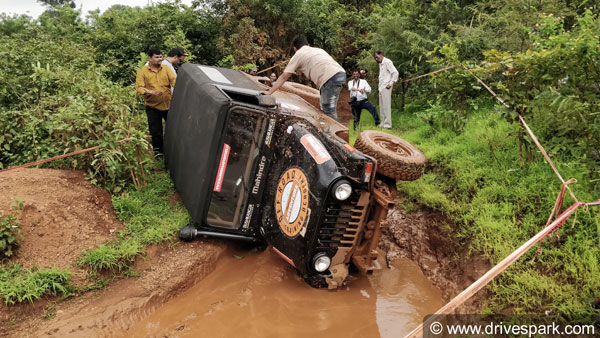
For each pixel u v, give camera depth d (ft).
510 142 19.30
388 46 35.99
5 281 12.59
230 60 42.22
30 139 19.92
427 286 14.84
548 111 15.06
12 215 13.62
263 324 12.65
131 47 40.45
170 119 19.71
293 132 14.70
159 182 19.52
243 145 14.82
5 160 21.04
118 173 18.40
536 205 15.31
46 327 11.73
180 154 17.38
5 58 25.86
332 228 13.50
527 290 12.07
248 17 43.75
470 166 18.89
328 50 50.11
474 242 14.74
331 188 12.94
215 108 14.56
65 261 13.87
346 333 12.30
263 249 16.85
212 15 45.83
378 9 50.31
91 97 18.90
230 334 12.19
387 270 15.83
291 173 14.30
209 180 14.79
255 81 20.44
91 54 37.06
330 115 18.94
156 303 13.32
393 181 15.20
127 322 12.42
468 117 23.12
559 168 16.10
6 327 11.59
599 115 13.50
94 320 12.16
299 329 12.46
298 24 45.39
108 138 18.07
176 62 24.04
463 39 28.40
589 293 11.41
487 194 16.70
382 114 31.91
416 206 18.60
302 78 46.91
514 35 25.46
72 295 12.93
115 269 14.03
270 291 14.28
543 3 23.85
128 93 23.91
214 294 14.11
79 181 17.88
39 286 12.54
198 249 15.52
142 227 16.19
